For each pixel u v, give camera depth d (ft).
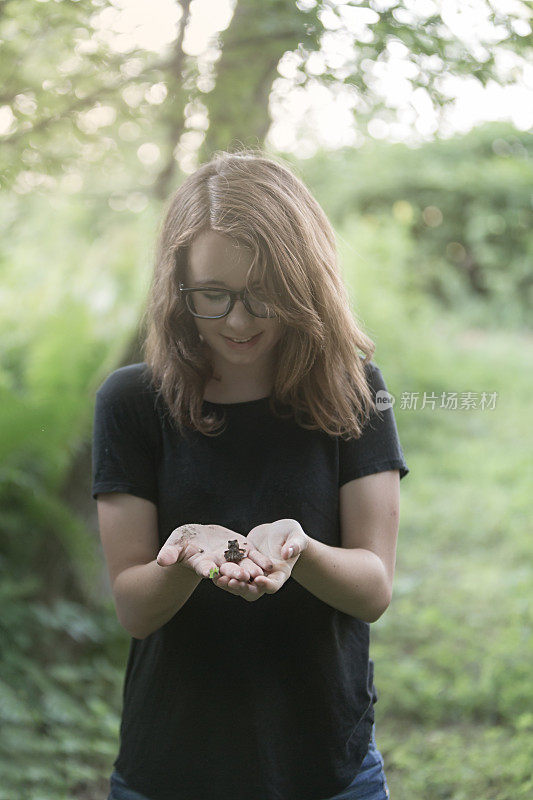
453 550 19.21
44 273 24.82
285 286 5.08
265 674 5.42
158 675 5.59
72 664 13.75
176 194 5.51
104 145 11.27
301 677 5.45
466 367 32.14
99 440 5.70
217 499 5.47
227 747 5.41
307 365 5.35
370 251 34.42
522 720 11.50
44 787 11.39
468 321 43.01
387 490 5.64
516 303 43.27
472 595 16.22
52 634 13.57
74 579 14.21
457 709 12.82
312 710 5.46
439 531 20.03
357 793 5.54
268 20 9.29
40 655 13.33
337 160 45.06
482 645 14.21
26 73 10.17
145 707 5.63
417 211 46.26
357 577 5.23
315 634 5.47
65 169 10.83
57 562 13.97
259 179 5.27
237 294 5.10
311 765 5.45
